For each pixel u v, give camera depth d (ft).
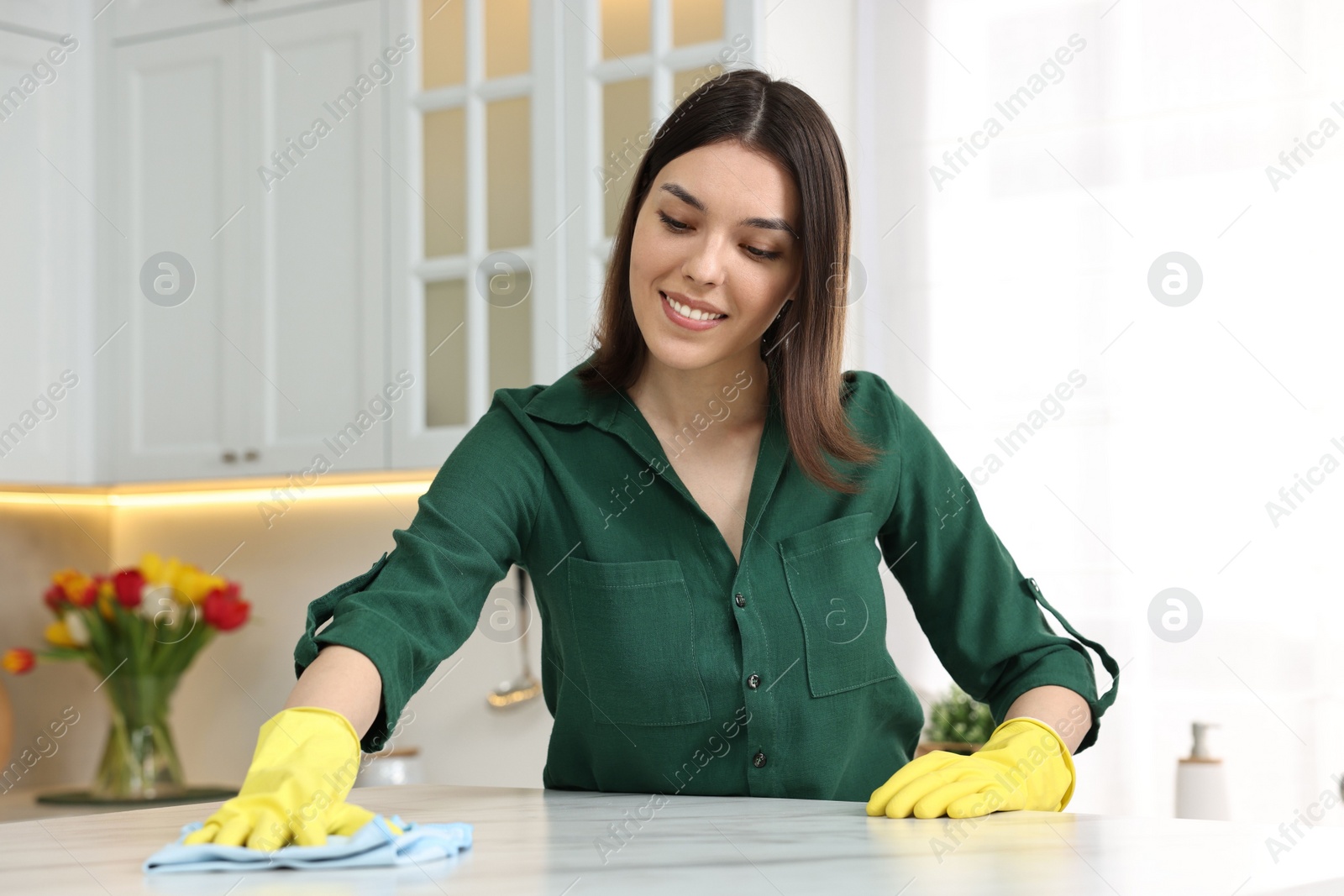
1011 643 4.00
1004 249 7.77
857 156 8.07
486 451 3.84
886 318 8.02
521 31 7.52
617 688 3.77
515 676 8.34
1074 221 7.60
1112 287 7.49
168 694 8.67
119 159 8.71
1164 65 7.43
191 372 8.45
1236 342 7.20
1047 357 7.63
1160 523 7.30
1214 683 7.11
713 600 3.80
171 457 8.48
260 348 8.21
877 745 4.13
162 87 8.59
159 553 9.70
